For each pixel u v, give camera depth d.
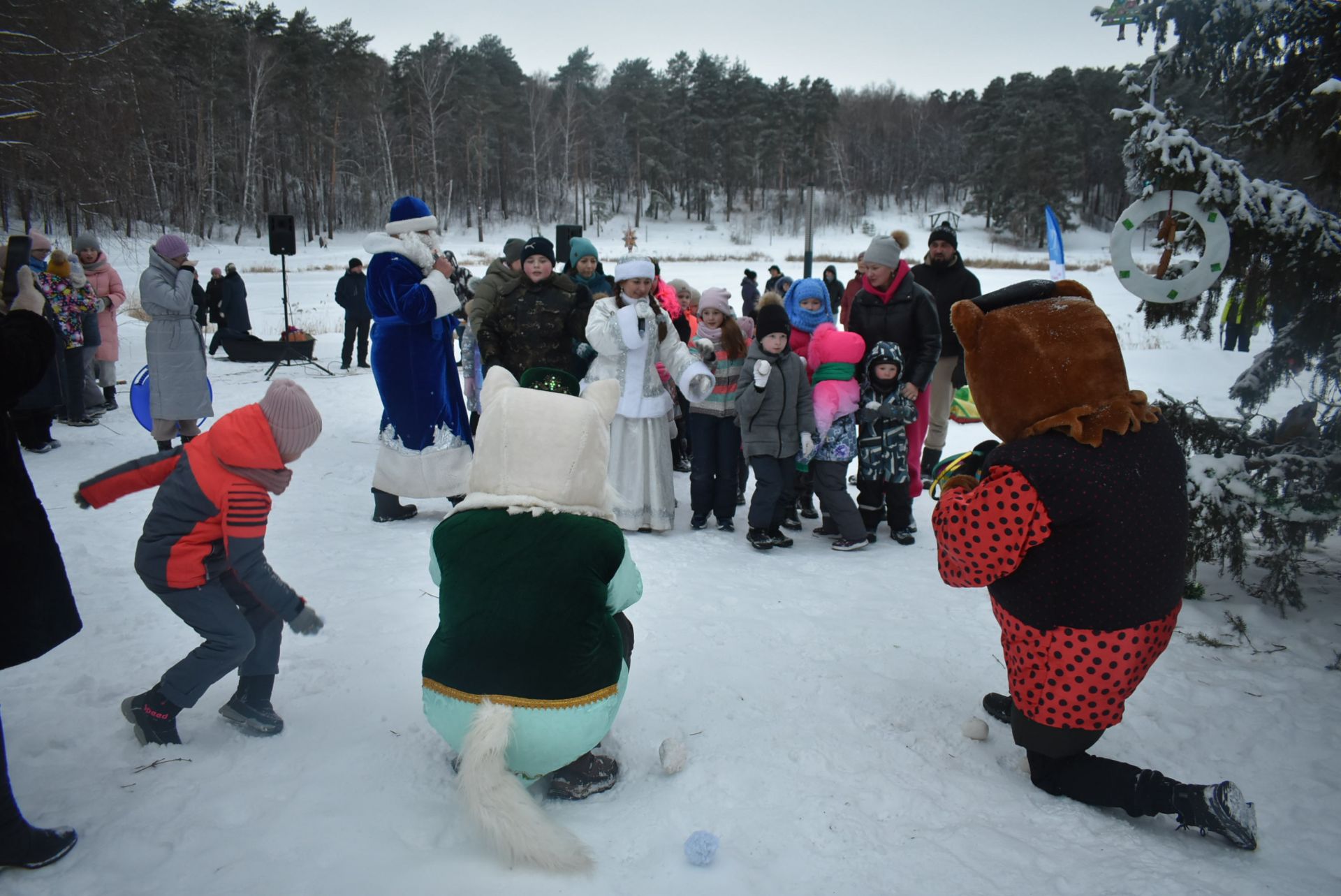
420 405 5.66
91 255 9.68
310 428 2.76
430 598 4.35
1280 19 4.02
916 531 6.05
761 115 81.69
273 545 5.19
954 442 8.56
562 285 5.82
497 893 2.21
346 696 3.29
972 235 71.69
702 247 63.97
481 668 2.45
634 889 2.26
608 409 2.80
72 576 4.53
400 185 66.69
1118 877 2.33
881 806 2.69
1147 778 2.58
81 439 8.24
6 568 2.31
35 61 20.38
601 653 2.58
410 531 5.60
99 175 23.39
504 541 2.54
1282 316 4.36
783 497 5.68
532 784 2.75
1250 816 2.44
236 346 13.73
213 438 2.74
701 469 6.05
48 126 21.00
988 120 79.06
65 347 8.68
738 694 3.45
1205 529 4.11
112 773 2.73
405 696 3.31
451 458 5.75
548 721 2.46
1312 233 3.98
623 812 2.62
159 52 47.88
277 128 59.94
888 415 5.62
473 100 68.94
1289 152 4.37
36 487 6.40
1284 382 4.44
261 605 2.96
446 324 5.77
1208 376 10.59
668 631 4.08
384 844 2.41
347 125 63.66
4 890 2.19
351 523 5.79
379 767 2.81
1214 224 4.11
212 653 2.82
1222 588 4.57
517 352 5.73
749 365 5.52
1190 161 4.05
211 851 2.35
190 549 2.75
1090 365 2.59
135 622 3.95
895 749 3.07
